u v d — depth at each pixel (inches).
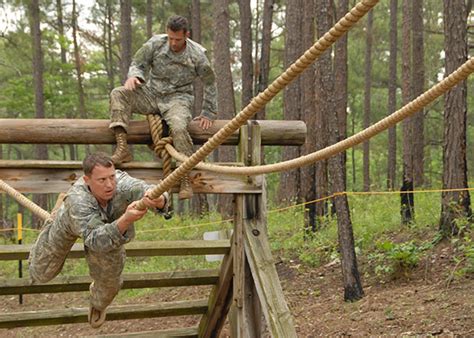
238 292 227.3
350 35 1148.5
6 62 1248.8
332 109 344.5
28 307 456.1
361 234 435.2
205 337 284.4
